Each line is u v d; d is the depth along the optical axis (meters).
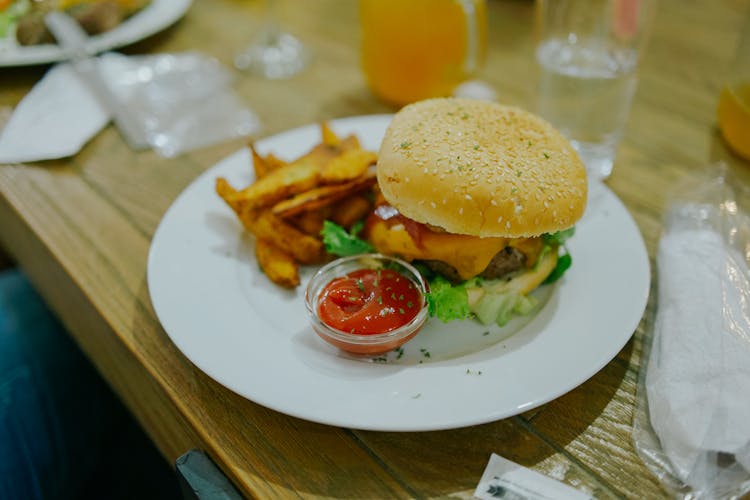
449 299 0.32
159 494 0.49
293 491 0.26
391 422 0.26
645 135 0.48
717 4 0.67
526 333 0.31
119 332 0.33
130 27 0.59
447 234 0.33
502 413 0.26
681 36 0.61
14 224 0.44
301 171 0.37
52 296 0.45
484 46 0.51
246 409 0.29
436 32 0.46
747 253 0.33
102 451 0.50
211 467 0.28
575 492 0.25
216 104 0.52
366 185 0.37
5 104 0.52
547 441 0.27
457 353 0.31
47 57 0.55
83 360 0.50
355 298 0.31
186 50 0.60
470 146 0.33
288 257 0.36
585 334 0.30
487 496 0.25
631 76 0.43
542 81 0.45
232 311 0.33
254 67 0.58
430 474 0.26
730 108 0.44
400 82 0.50
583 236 0.37
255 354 0.30
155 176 0.45
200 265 0.35
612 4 0.43
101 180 0.44
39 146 0.46
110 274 0.36
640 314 0.31
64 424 0.47
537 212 0.31
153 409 0.35
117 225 0.40
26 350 0.47
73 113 0.49
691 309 0.30
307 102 0.53
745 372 0.27
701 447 0.25
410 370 0.29
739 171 0.44
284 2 0.70
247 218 0.36
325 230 0.36
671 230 0.36
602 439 0.27
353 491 0.26
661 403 0.27
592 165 0.44
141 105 0.51
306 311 0.34
